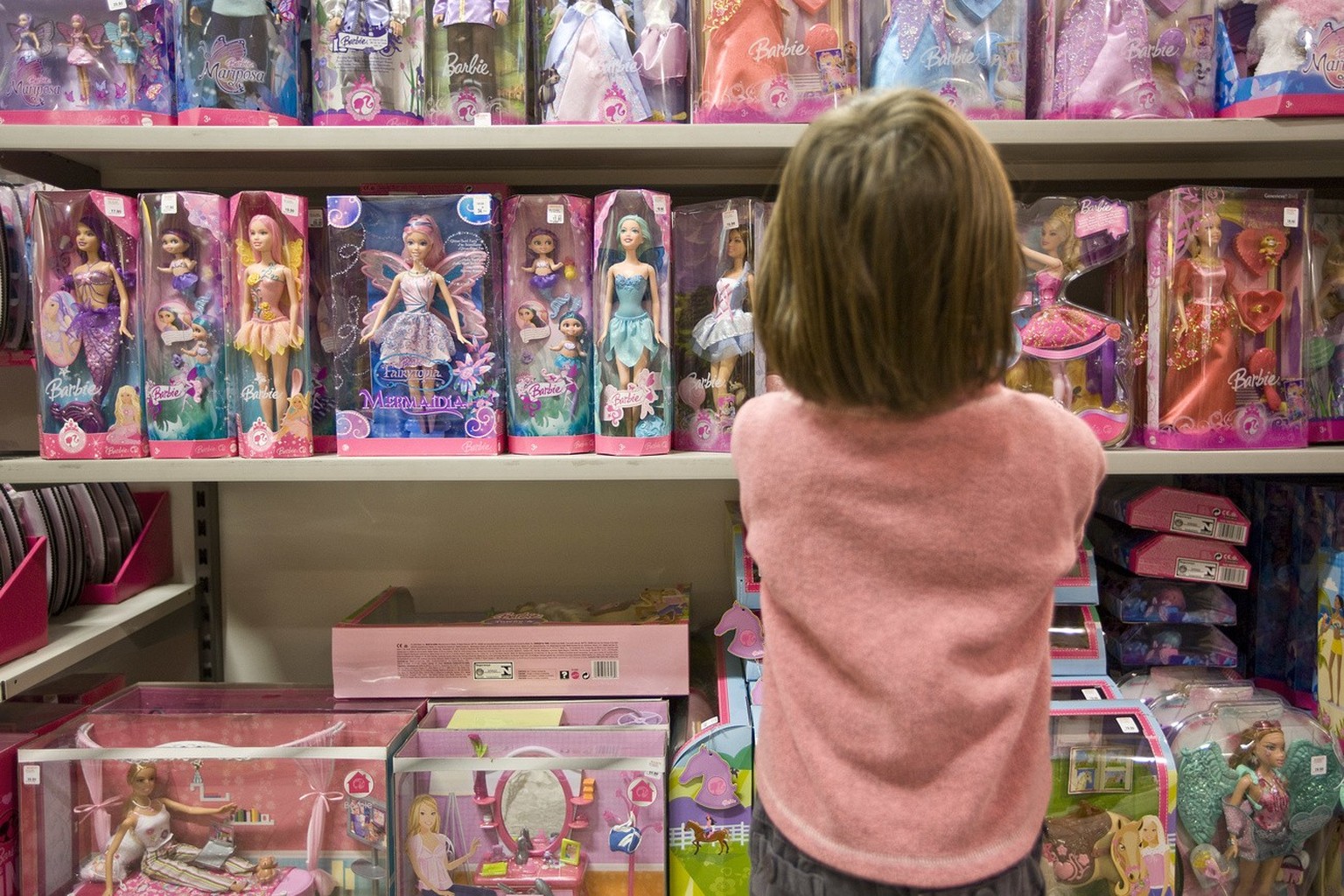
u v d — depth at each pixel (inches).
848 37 39.6
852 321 21.1
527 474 38.9
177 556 53.4
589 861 37.0
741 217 40.6
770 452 24.7
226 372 40.3
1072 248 40.7
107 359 39.1
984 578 22.5
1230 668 44.8
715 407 41.0
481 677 42.1
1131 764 36.5
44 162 45.6
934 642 22.0
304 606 53.9
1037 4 41.3
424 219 40.2
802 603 23.5
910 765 22.2
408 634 42.2
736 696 40.2
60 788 36.9
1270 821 37.7
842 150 21.1
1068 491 23.7
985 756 22.3
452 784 36.7
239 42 39.5
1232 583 42.8
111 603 47.4
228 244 40.0
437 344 40.3
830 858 22.9
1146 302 41.3
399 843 36.7
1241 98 39.0
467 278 40.5
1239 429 39.6
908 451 22.7
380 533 53.7
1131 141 38.3
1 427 50.9
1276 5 38.6
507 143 38.8
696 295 42.1
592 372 41.7
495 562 53.9
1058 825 36.7
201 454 39.5
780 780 25.0
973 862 22.1
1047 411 24.5
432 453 40.4
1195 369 39.5
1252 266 40.0
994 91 39.2
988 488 22.6
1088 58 39.3
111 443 39.3
